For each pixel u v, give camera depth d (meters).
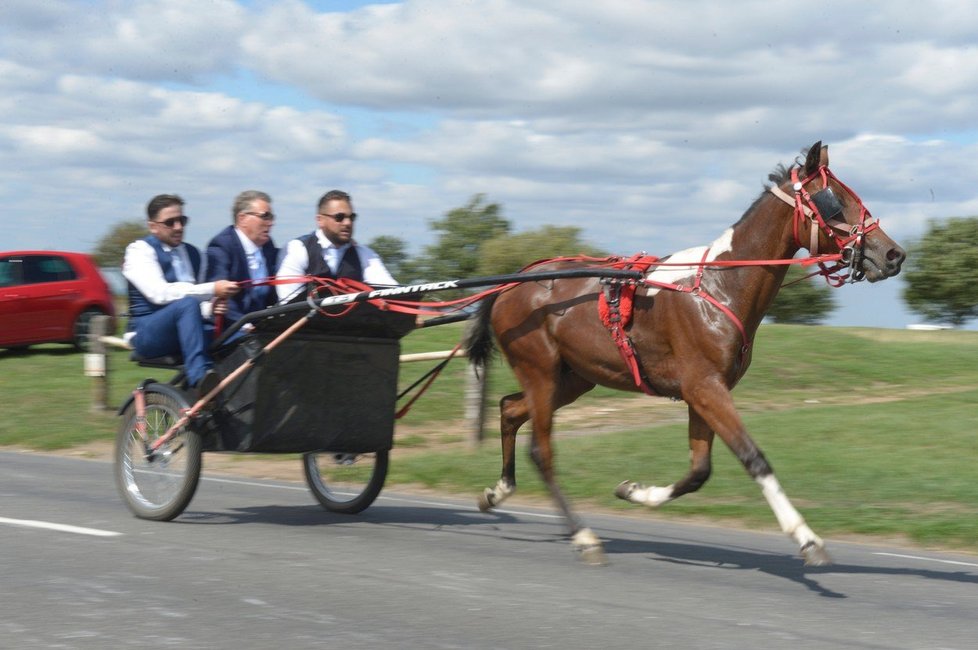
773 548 7.98
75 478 10.76
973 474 10.88
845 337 24.77
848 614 5.82
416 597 5.90
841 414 15.21
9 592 5.80
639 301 7.16
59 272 21.38
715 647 5.08
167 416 8.22
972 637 5.38
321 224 8.42
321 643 4.98
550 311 7.67
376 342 8.26
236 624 5.27
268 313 7.70
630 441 13.04
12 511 8.50
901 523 8.85
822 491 10.30
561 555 7.37
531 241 38.78
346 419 8.24
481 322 8.28
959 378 21.42
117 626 5.18
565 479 10.99
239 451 7.98
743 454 6.55
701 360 6.84
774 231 6.84
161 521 8.18
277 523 8.38
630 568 6.97
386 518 8.84
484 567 6.81
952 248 36.69
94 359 15.51
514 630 5.28
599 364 7.42
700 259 7.05
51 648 4.83
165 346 8.22
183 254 8.45
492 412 16.16
